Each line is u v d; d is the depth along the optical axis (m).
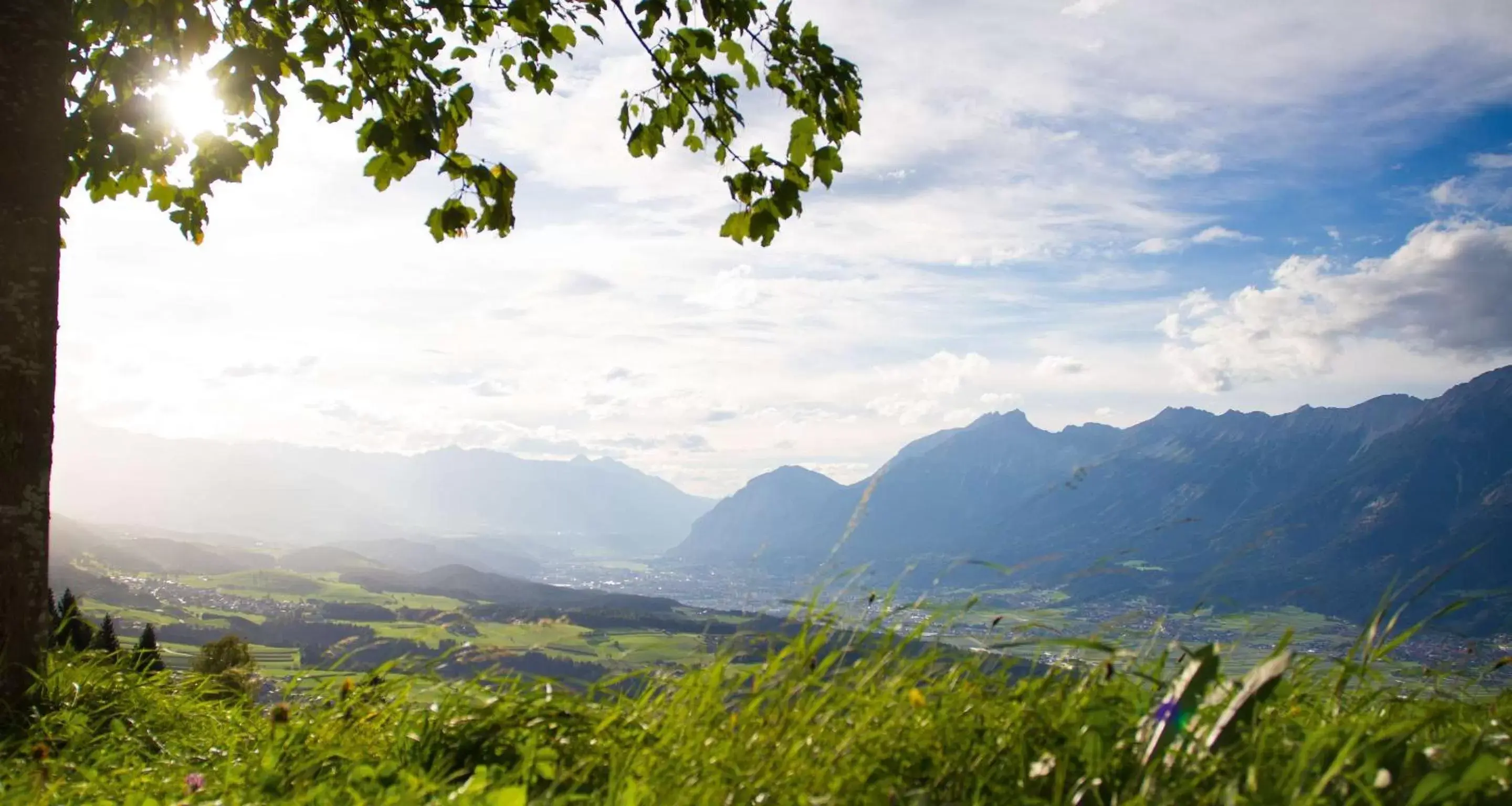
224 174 9.26
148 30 8.72
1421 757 3.02
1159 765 3.05
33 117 7.23
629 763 3.79
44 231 7.24
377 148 8.62
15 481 6.85
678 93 9.19
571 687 4.41
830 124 9.10
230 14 9.35
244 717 6.10
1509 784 2.69
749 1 8.77
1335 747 3.12
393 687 4.82
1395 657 3.84
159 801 4.45
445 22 9.51
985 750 3.44
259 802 4.11
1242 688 3.08
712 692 3.83
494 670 4.64
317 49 9.41
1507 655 3.72
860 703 3.66
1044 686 3.77
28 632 6.72
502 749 4.38
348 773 4.30
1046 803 3.04
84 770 4.86
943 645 3.78
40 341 7.15
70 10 7.57
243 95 8.07
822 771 3.38
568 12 9.18
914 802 3.19
